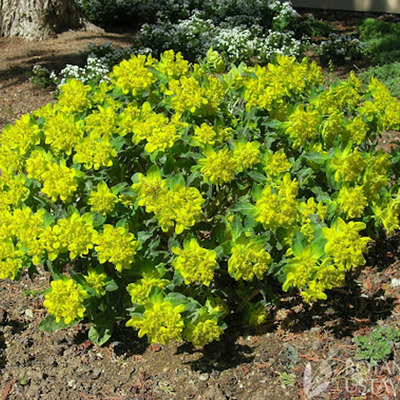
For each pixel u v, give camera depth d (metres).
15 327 3.37
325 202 2.99
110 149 2.82
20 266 2.77
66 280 2.70
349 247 2.62
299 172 3.03
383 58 7.36
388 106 3.30
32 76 7.36
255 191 2.74
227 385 2.90
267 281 3.43
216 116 3.07
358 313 3.27
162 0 10.35
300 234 2.66
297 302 3.37
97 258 2.80
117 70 3.05
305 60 3.33
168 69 3.19
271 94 3.01
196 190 2.64
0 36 9.27
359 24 9.95
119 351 3.16
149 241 2.91
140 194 2.67
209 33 8.46
